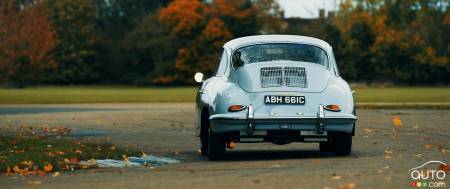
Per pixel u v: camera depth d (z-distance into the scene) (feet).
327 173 66.80
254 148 105.19
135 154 92.63
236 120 83.51
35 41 648.38
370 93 466.29
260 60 87.40
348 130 85.20
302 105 84.23
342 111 84.58
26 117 197.88
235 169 73.20
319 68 87.10
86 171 73.67
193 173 69.82
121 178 66.18
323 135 84.89
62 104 318.86
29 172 72.13
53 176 69.00
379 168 70.90
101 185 60.75
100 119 186.50
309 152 97.30
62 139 115.96
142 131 143.84
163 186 59.11
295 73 85.92
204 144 95.14
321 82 85.87
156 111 230.48
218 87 86.99
